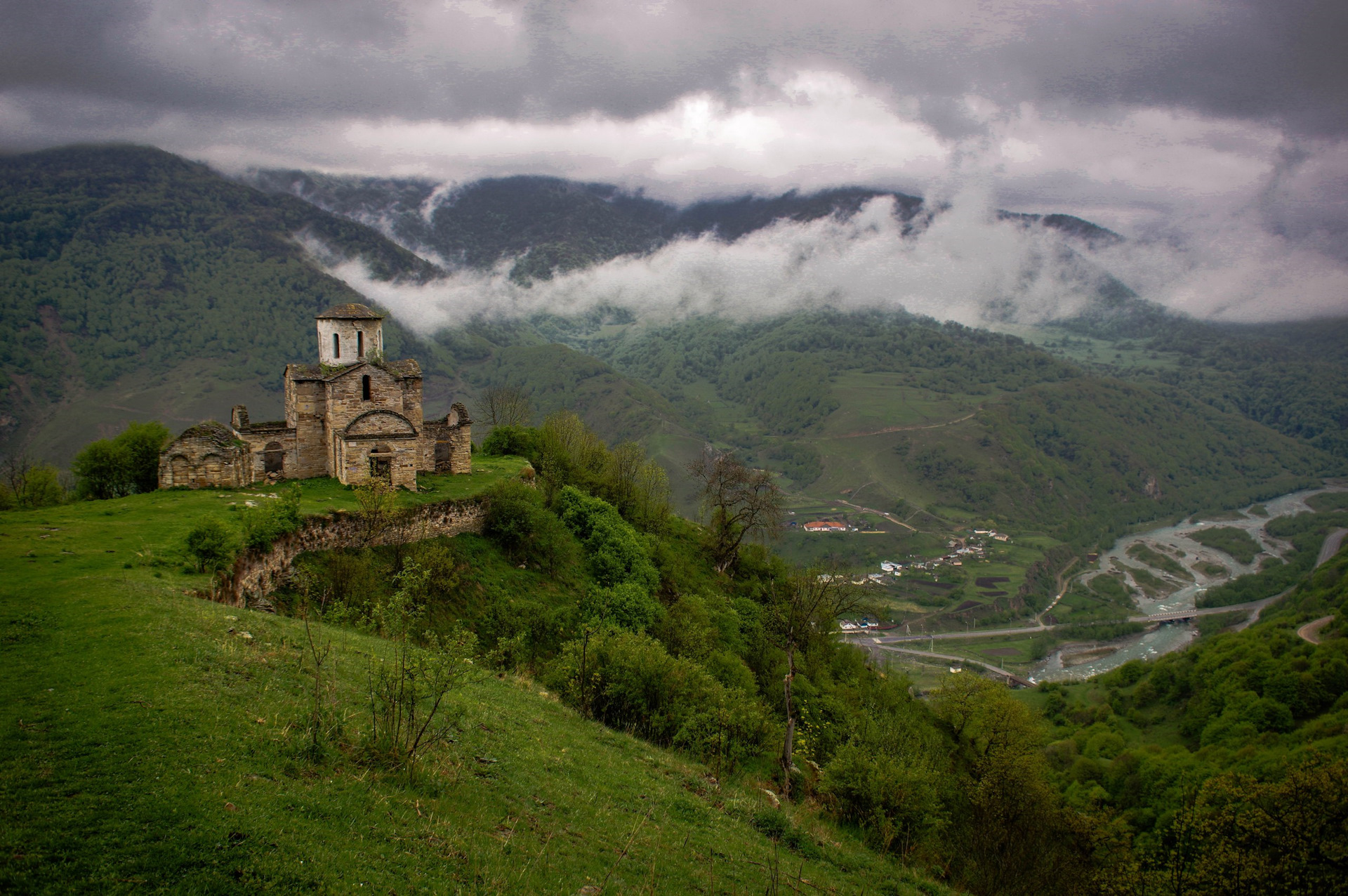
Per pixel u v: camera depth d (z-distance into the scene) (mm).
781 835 28906
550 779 25109
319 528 45656
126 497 49625
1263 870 33219
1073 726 115500
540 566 59875
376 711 23203
